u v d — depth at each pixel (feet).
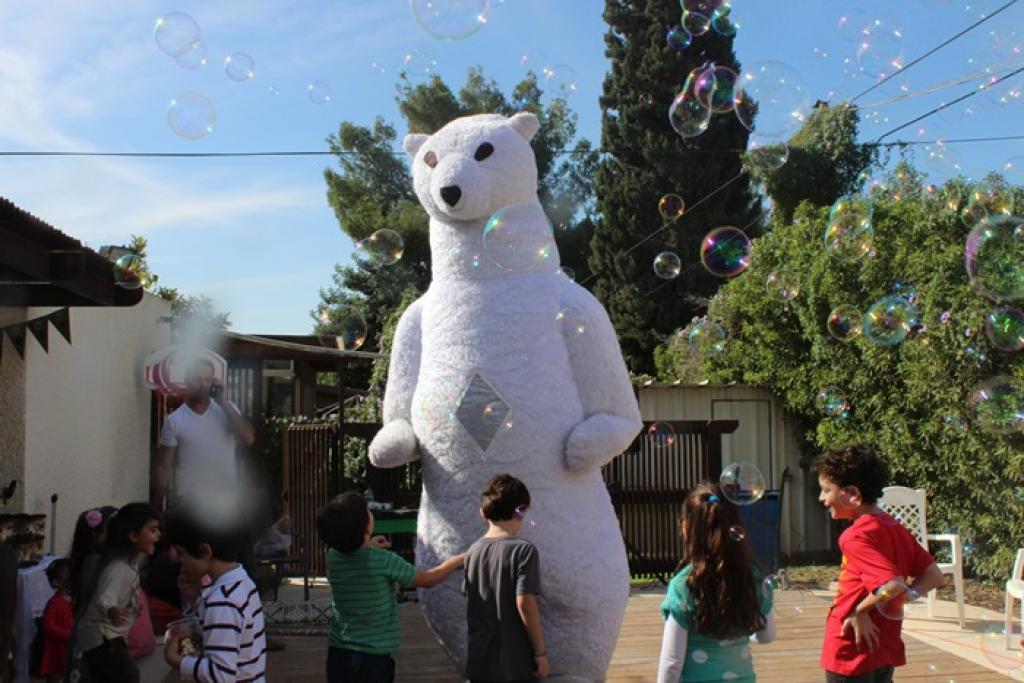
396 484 23.16
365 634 9.55
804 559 27.25
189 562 7.95
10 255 12.42
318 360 32.89
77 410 19.86
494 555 8.96
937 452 21.83
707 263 16.26
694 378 34.01
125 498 23.26
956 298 20.04
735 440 27.99
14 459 16.80
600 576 10.84
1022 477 19.67
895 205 23.40
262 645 8.00
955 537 18.15
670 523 23.02
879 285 22.97
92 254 14.49
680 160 48.57
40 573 14.25
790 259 26.89
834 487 8.91
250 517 16.72
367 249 14.35
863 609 8.31
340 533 9.61
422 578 9.88
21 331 16.25
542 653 8.82
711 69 14.62
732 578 7.88
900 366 22.36
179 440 16.85
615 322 51.11
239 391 29.73
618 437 10.85
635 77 49.93
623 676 12.92
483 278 11.26
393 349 11.99
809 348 27.02
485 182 11.22
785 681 12.64
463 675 10.96
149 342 25.35
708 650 7.96
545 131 54.70
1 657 10.11
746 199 49.90
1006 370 19.61
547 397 10.88
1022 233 15.19
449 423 10.91
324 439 24.48
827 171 36.86
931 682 12.46
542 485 10.73
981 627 17.88
